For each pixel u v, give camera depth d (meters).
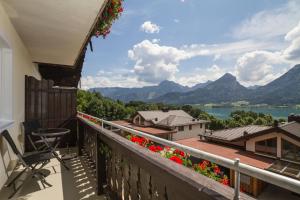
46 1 2.69
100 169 2.77
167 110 30.11
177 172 1.17
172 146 1.26
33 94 4.71
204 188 0.95
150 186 1.55
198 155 1.05
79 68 7.10
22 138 4.29
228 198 0.84
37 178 3.13
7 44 3.21
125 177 2.08
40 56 5.49
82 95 34.09
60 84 7.19
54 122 5.20
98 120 3.54
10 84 3.36
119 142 2.04
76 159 4.30
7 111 3.34
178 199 1.15
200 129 24.12
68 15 3.08
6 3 2.76
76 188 2.93
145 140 1.93
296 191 0.64
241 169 0.82
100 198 2.66
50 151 3.47
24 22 3.36
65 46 4.60
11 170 3.39
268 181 0.72
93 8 2.85
